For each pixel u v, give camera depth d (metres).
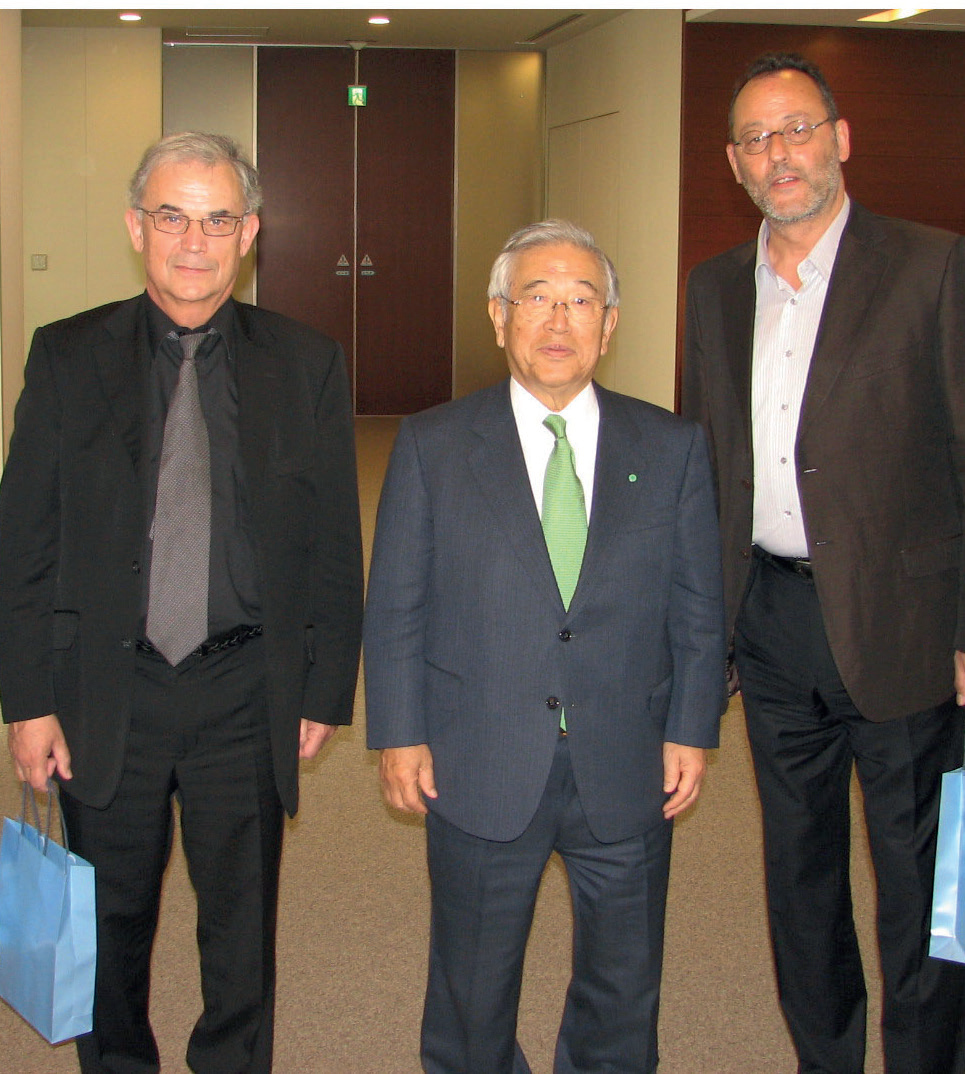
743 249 2.51
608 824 2.08
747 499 2.42
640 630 2.09
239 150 2.16
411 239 13.13
